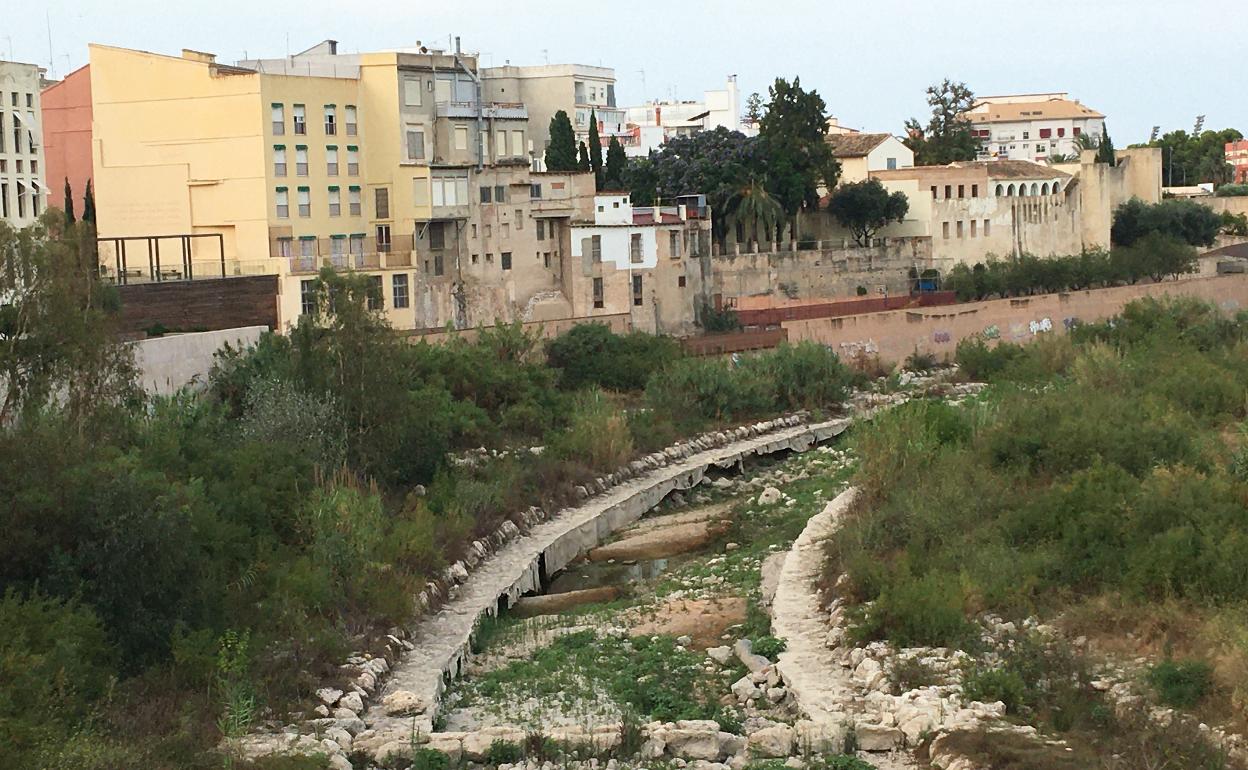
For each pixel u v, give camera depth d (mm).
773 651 42625
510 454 68312
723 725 37000
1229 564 41219
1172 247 137250
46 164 97312
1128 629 40031
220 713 36062
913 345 102625
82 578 38062
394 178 94938
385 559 49469
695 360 88438
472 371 76688
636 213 106562
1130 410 62125
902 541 49219
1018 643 38625
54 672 34219
